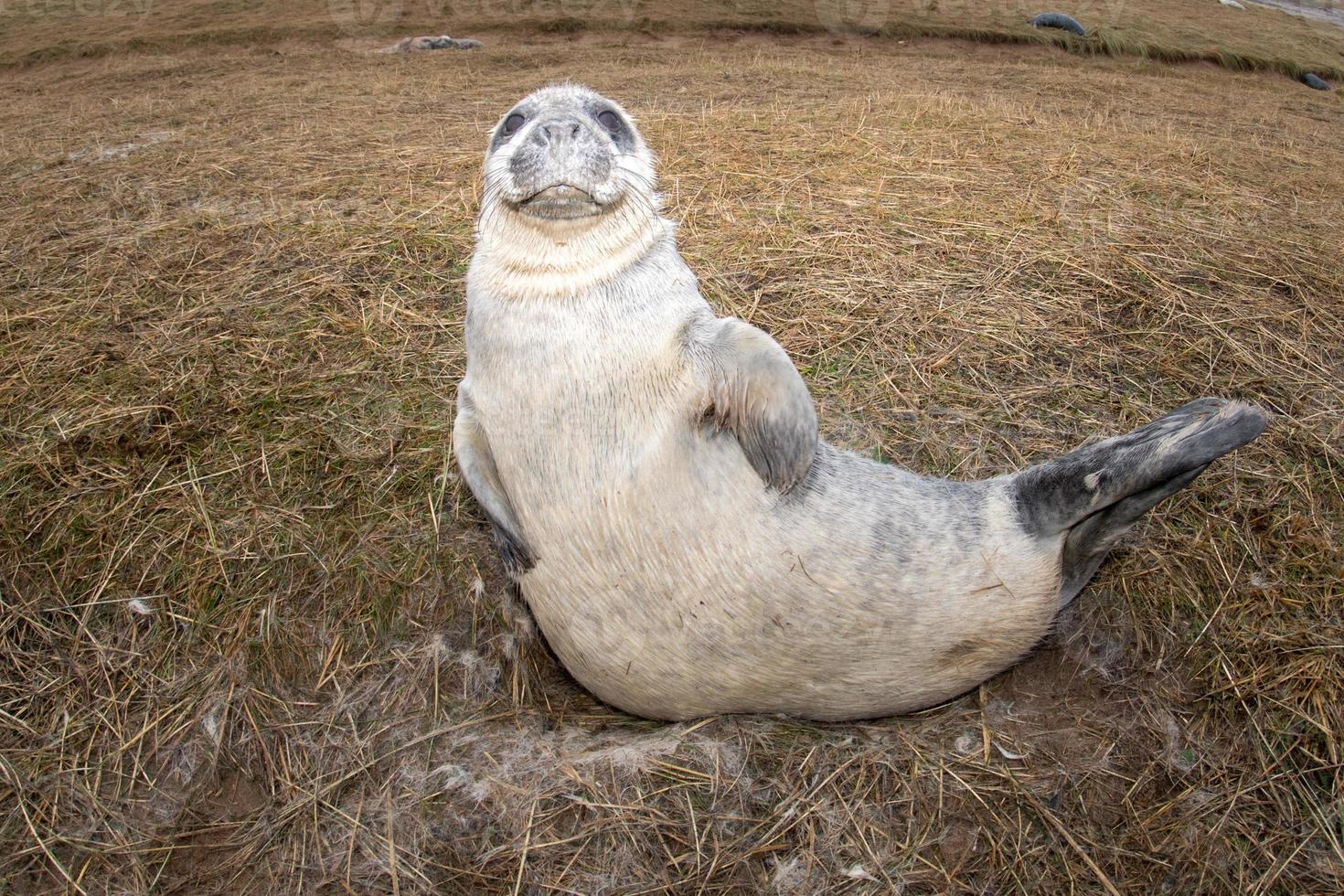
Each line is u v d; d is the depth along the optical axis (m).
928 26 15.80
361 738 3.22
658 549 2.67
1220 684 3.13
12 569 3.59
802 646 2.82
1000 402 4.15
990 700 3.28
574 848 2.86
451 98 9.70
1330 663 3.08
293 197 6.01
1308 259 5.14
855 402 4.17
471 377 2.88
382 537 3.69
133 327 4.69
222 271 5.13
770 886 2.78
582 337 2.61
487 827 2.94
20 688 3.31
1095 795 2.94
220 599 3.52
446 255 5.20
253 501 3.81
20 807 3.04
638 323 2.64
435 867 2.88
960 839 2.86
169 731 3.22
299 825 3.02
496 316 2.68
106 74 12.87
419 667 3.39
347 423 4.12
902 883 2.77
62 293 4.98
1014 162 6.51
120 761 3.16
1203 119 9.58
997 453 3.94
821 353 4.42
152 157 7.08
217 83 11.45
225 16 16.95
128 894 2.89
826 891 2.76
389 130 7.89
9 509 3.75
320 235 5.42
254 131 7.96
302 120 8.43
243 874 2.93
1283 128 9.39
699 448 2.64
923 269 5.01
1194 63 15.09
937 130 7.31
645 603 2.76
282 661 3.40
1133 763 3.02
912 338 4.50
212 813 3.12
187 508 3.78
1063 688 3.32
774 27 15.73
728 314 4.67
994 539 2.93
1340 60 16.44
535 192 2.54
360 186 6.19
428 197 5.93
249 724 3.26
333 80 11.28
